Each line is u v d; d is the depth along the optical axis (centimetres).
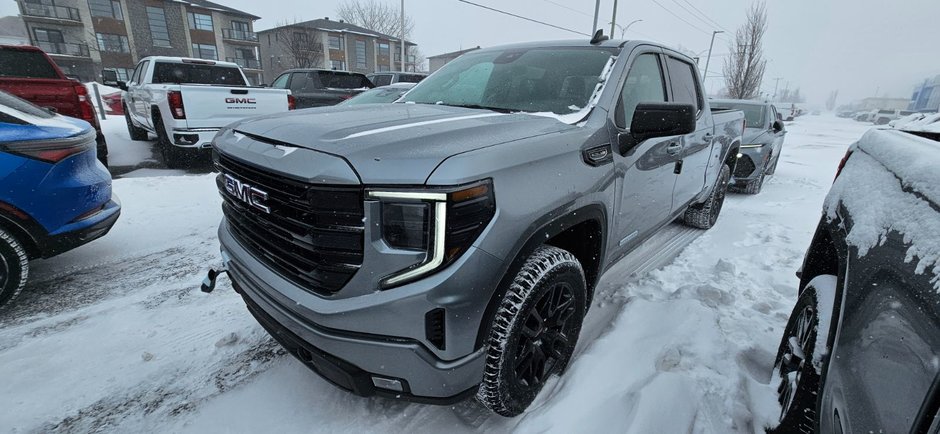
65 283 319
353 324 152
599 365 219
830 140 2073
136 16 3853
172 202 512
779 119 851
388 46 5303
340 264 151
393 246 147
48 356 237
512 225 158
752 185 675
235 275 205
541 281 175
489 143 166
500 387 174
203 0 4262
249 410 202
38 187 269
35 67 694
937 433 81
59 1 3606
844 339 124
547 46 296
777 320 277
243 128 205
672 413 188
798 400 161
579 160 193
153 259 366
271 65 5200
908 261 103
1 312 278
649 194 271
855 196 161
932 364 85
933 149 129
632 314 267
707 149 377
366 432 189
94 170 312
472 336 156
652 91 286
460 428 191
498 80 275
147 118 770
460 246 148
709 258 387
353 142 158
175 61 863
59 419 197
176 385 218
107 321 272
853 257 136
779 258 387
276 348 247
